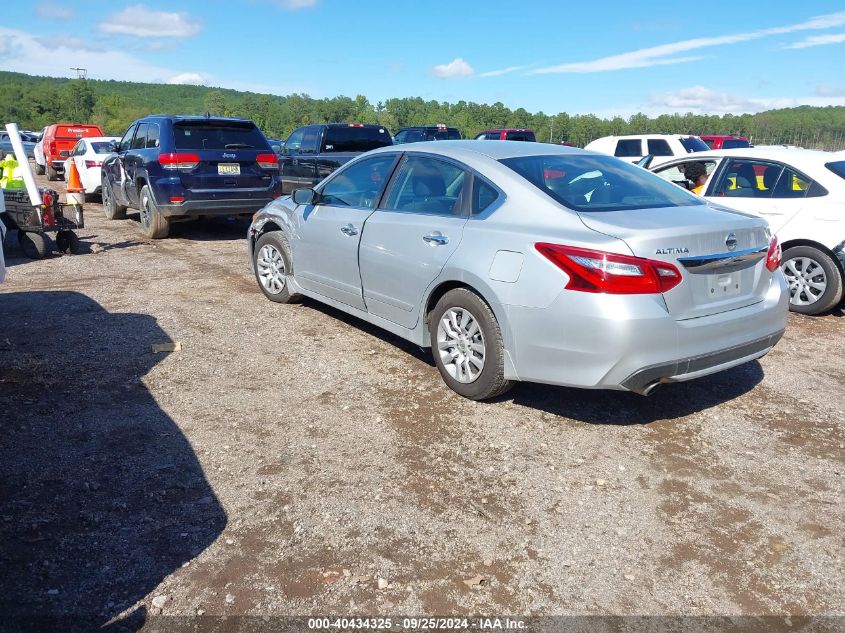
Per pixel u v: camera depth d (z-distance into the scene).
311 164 13.12
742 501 3.37
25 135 31.52
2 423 3.95
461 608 2.60
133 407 4.24
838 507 3.34
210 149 9.57
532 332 3.82
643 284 3.52
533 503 3.31
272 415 4.20
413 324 4.75
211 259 8.84
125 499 3.24
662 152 15.86
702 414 4.36
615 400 4.53
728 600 2.68
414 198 4.84
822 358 5.50
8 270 8.00
